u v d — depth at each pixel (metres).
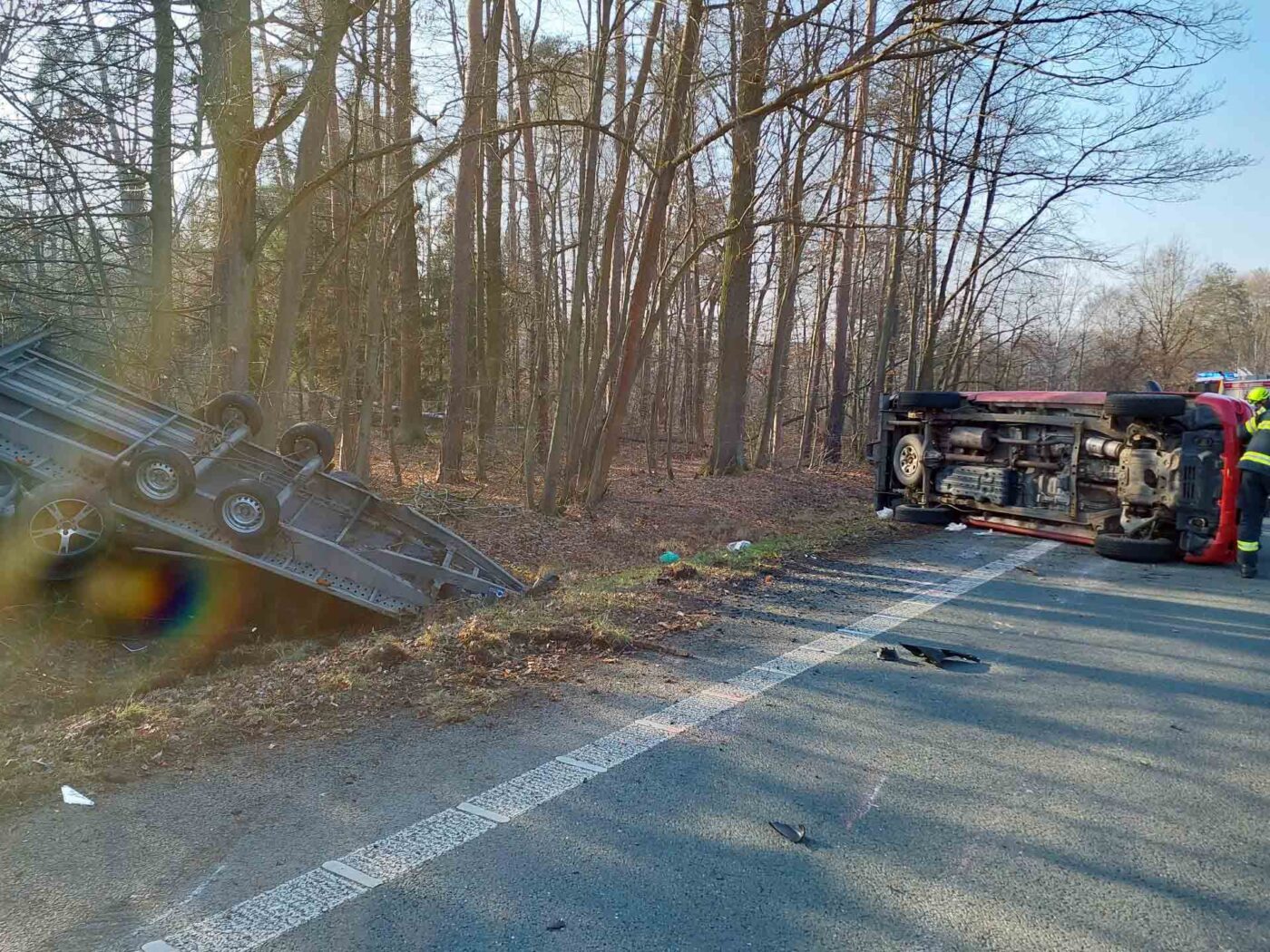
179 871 3.14
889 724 4.71
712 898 3.05
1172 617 7.24
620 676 5.41
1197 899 3.08
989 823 3.62
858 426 27.83
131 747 4.17
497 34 13.59
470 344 24.62
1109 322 46.19
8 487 7.55
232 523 7.74
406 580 8.63
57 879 3.07
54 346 10.48
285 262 11.08
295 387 22.52
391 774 3.98
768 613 7.08
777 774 4.06
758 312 23.84
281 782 3.88
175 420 9.17
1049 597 7.91
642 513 13.80
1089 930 2.88
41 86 9.95
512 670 5.45
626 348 13.31
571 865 3.23
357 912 2.91
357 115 12.72
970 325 24.14
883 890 3.11
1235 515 9.19
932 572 9.02
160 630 7.93
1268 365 58.00
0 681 6.41
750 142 14.93
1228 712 4.99
